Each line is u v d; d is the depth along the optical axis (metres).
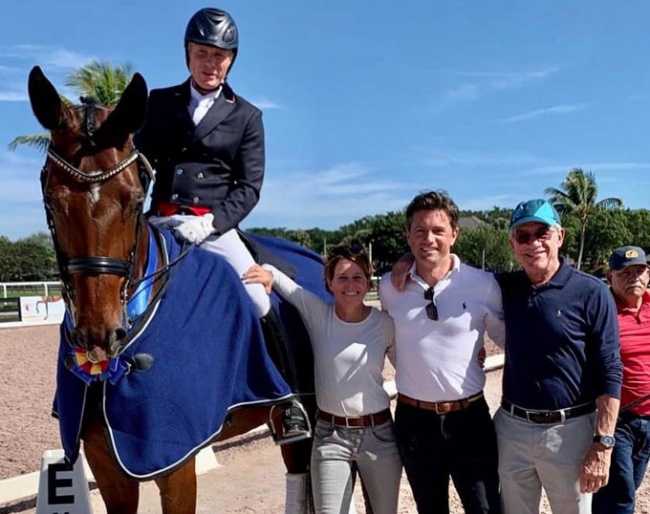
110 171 2.56
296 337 3.55
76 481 4.07
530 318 3.12
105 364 2.63
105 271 2.52
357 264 3.29
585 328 3.07
